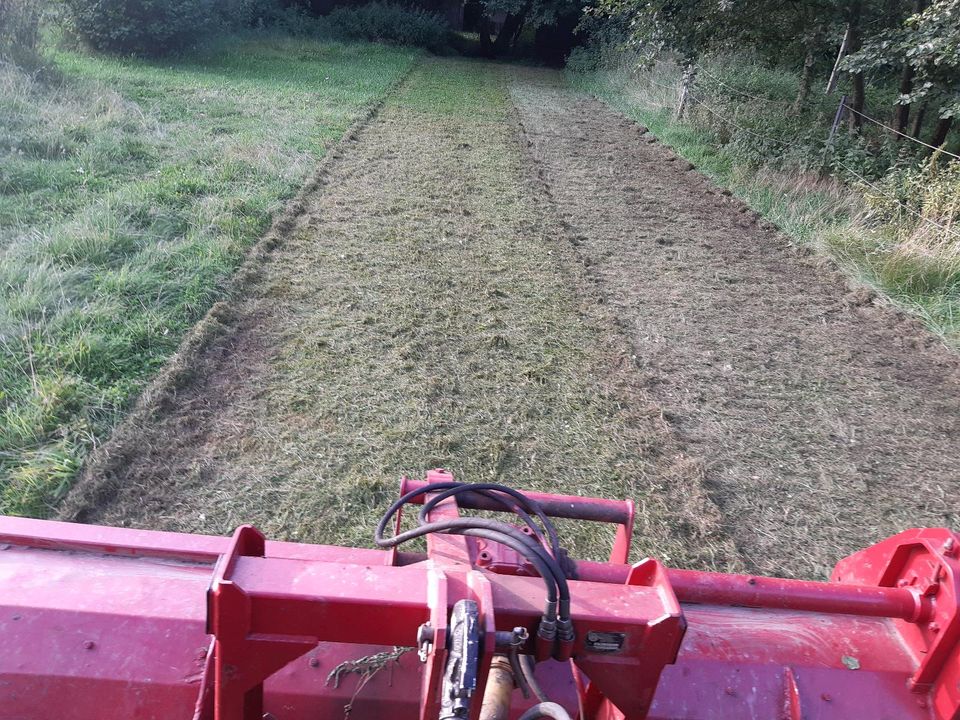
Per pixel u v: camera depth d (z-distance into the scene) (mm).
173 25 14586
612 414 4914
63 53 13750
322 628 1614
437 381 5008
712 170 11289
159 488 3824
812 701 2088
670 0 11953
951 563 2092
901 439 5086
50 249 5867
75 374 4504
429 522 1962
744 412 5184
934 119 12211
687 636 2189
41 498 3623
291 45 18922
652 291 6969
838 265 7863
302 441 4297
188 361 4844
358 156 10062
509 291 6551
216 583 1541
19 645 1937
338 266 6633
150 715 1902
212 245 6496
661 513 4035
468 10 31578
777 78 14484
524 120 13789
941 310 6902
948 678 2074
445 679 1424
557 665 2102
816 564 3865
